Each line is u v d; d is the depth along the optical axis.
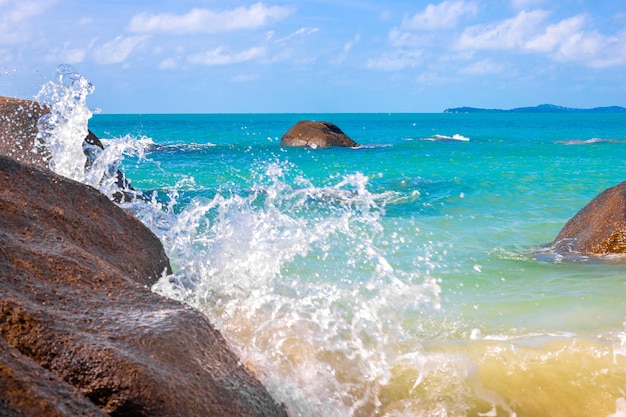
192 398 2.96
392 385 4.30
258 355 4.20
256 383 3.43
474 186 16.06
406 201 13.05
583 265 7.44
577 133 56.88
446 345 4.75
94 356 2.91
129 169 19.42
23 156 7.56
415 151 29.92
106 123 83.12
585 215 8.54
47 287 3.34
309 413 3.85
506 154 28.69
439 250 8.19
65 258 3.61
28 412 2.32
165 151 27.56
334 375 4.26
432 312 5.55
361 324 5.00
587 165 22.80
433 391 4.27
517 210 11.95
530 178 17.92
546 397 4.26
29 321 2.98
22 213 3.96
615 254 7.87
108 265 3.79
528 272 7.16
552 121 111.69
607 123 95.31
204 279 5.36
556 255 7.95
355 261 7.10
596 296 6.16
